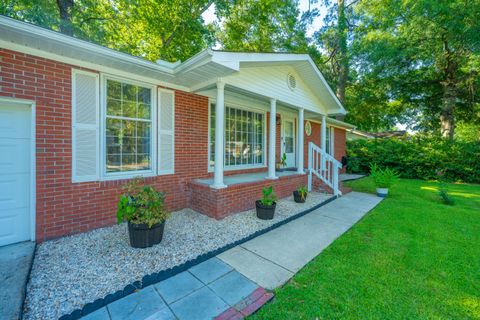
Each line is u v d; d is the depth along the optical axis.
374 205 5.88
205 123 5.54
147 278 2.44
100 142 3.87
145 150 4.52
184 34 10.19
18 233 3.21
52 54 3.33
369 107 16.44
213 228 3.96
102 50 3.36
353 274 2.65
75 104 3.57
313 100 7.66
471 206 5.81
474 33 9.10
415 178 11.15
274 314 2.03
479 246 3.43
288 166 8.86
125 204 3.15
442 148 10.54
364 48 12.02
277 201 5.88
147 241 3.16
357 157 12.72
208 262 2.93
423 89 14.34
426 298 2.25
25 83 3.12
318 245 3.46
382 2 11.89
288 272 2.71
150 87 4.51
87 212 3.72
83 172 3.68
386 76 13.43
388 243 3.51
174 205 4.91
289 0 12.98
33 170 3.23
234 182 5.11
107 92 3.98
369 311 2.06
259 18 12.17
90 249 3.11
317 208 5.57
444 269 2.77
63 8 7.41
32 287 2.27
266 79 5.51
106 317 1.97
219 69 4.02
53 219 3.40
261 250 3.29
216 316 2.00
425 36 10.63
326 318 1.98
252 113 7.20
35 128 3.22
